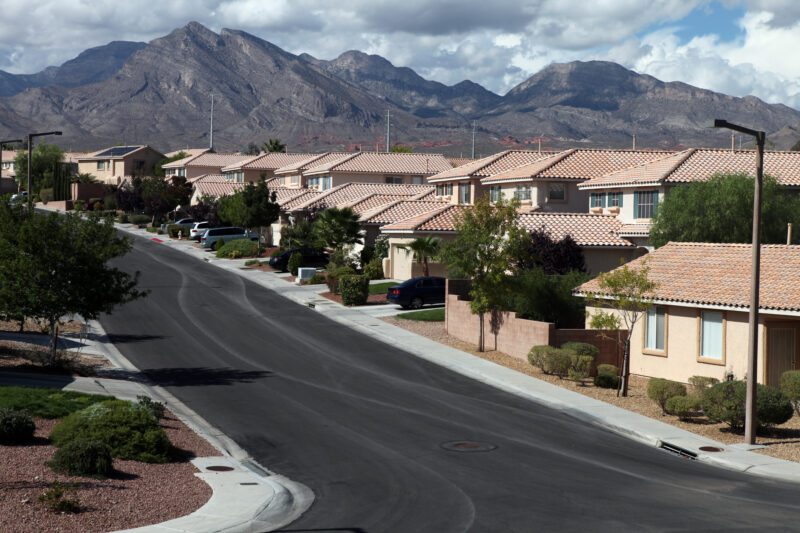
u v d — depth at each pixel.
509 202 36.97
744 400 21.83
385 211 65.56
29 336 34.50
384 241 61.84
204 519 14.22
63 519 13.28
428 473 18.05
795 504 15.79
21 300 27.66
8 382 24.77
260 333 39.62
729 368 27.94
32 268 27.41
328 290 55.59
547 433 22.30
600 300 30.64
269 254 74.69
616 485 17.12
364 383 29.05
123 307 46.25
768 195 43.25
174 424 22.09
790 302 25.80
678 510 15.20
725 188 42.66
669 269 32.34
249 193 75.50
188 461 18.55
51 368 27.95
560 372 30.23
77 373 28.27
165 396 26.20
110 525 13.38
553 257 44.19
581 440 21.61
